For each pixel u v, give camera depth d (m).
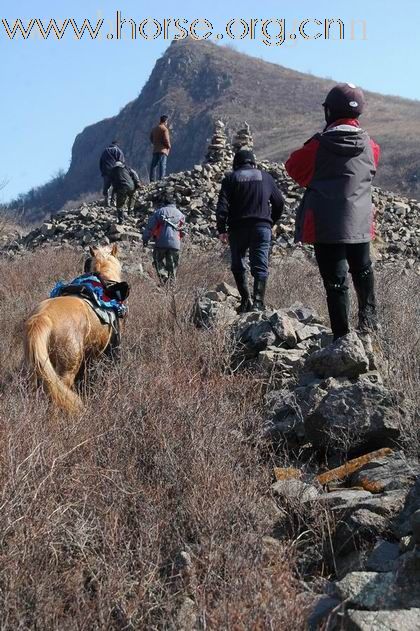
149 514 4.60
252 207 10.22
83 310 6.94
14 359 7.93
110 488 4.80
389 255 20.56
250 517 4.66
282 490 5.15
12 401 5.79
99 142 171.50
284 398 6.46
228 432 5.70
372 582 3.94
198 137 151.62
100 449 5.27
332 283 7.00
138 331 8.61
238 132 27.12
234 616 3.66
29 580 3.98
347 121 6.92
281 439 6.09
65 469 4.88
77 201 137.62
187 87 167.50
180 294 10.63
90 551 4.31
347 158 6.86
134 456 5.27
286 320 7.88
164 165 28.28
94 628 3.79
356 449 5.81
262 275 10.20
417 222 23.02
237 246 10.32
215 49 174.50
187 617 3.85
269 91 160.62
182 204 23.89
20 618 3.78
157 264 15.16
